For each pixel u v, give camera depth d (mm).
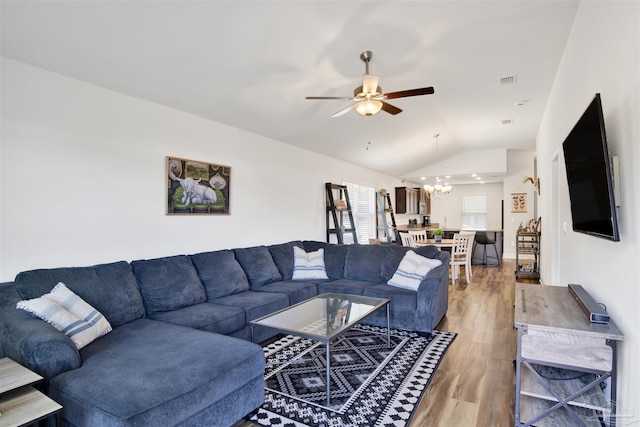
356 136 5871
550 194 4793
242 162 4547
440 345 3439
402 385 2648
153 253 3496
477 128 6652
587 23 2510
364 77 3020
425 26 2951
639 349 1609
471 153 9156
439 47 3330
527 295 2664
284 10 2582
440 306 4062
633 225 1686
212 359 2064
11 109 2559
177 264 3391
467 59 3613
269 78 3521
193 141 3906
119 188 3213
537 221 7105
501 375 2805
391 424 2170
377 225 8594
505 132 6996
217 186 4172
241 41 2871
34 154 2670
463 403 2402
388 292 3939
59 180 2809
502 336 3680
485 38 3199
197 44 2805
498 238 8719
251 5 2488
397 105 5059
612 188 1737
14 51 2496
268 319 2936
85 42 2539
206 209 4031
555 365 2008
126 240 3264
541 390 2115
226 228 4301
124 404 1610
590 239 2537
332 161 6625
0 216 2498
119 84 3107
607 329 1891
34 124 2672
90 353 2141
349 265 4773
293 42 2992
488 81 4242
